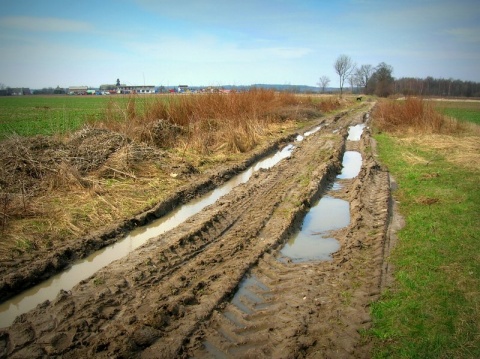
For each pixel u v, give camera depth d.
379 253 6.55
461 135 19.88
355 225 7.88
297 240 7.73
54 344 4.41
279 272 6.25
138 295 5.47
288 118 27.47
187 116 17.19
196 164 13.16
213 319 4.97
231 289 5.63
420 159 14.16
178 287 5.66
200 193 10.80
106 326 4.79
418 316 4.70
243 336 4.66
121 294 5.48
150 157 12.24
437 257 6.16
